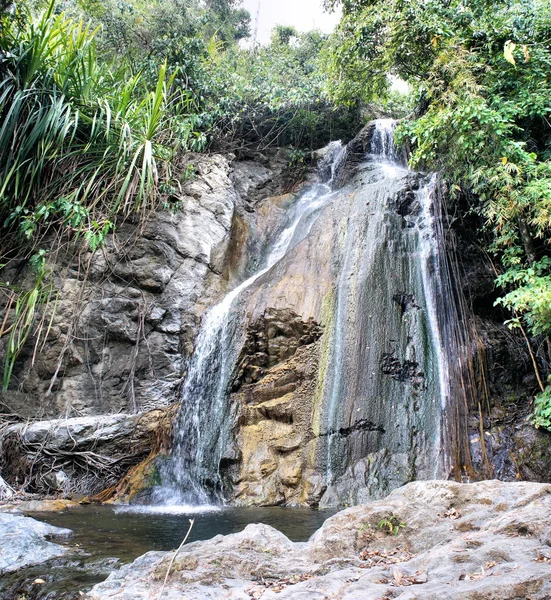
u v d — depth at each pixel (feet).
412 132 31.60
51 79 33.94
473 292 31.50
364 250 29.99
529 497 12.78
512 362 29.68
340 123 51.49
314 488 24.44
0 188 32.14
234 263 40.34
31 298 29.60
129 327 34.71
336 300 28.76
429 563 10.53
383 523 12.94
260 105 48.19
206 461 27.04
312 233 33.65
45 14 33.47
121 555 14.26
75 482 27.89
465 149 29.12
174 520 20.12
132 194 35.83
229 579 10.96
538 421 25.88
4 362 31.86
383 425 25.59
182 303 36.09
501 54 31.48
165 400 33.47
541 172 27.76
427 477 24.38
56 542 16.03
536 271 27.94
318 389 26.99
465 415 26.86
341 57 40.29
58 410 32.30
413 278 29.68
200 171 41.11
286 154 49.19
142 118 36.58
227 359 29.71
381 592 9.20
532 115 30.45
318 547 12.26
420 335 27.91
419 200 33.42
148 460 27.81
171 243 37.22
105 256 34.91
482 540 10.98
